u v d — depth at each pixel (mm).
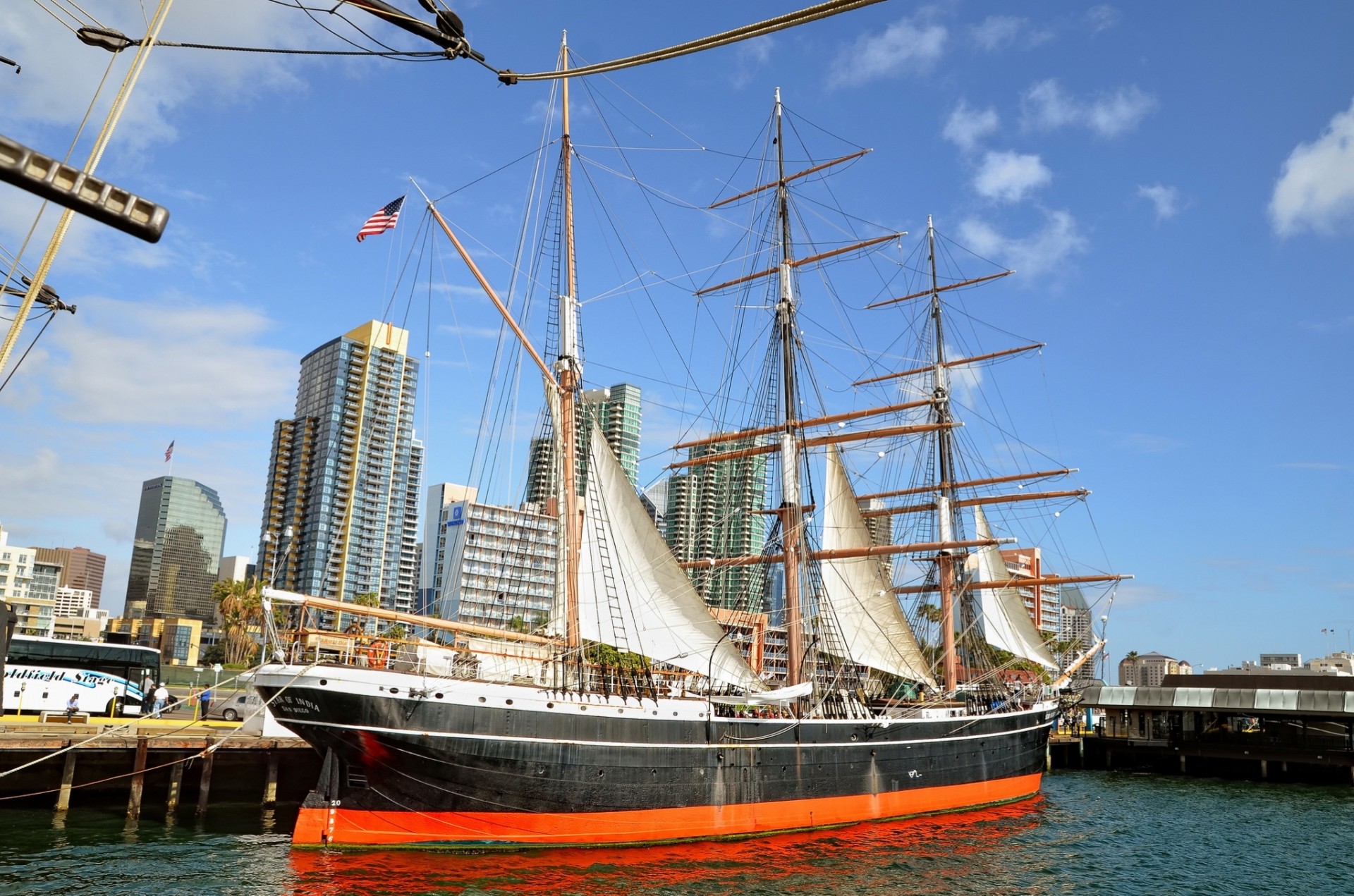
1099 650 80125
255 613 119562
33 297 15141
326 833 37406
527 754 38781
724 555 72000
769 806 45875
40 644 52438
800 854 42781
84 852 36250
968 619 77188
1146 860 46125
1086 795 71938
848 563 67188
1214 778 86438
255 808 46938
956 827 52469
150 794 48188
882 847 45719
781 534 60594
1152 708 95250
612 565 47531
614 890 34969
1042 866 43844
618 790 40906
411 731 36875
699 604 48188
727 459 65500
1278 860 46938
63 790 42562
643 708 42375
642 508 48031
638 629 47094
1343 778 84562
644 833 41562
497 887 34281
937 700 62000
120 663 55000
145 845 37688
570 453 49500
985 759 59375
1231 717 103438
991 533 89062
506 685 39281
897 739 52844
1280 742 89750
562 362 51094
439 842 38281
